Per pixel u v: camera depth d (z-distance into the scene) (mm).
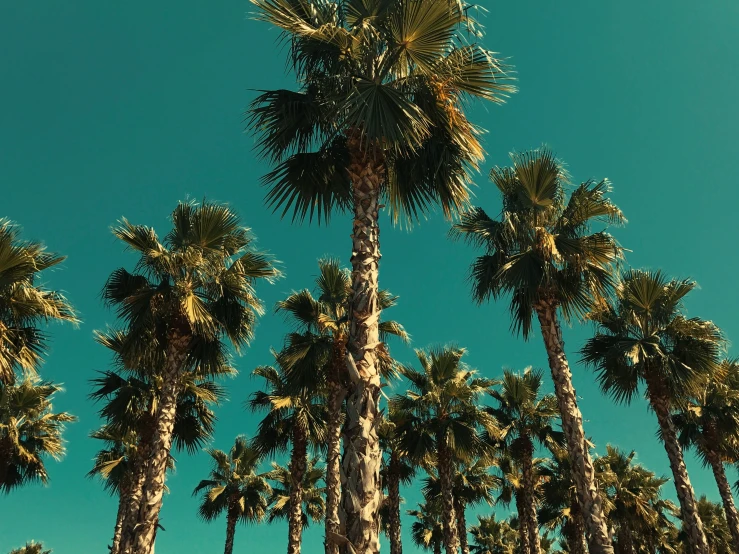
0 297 10141
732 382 17859
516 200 11812
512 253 11773
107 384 15109
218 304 12680
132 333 12375
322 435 18766
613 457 25312
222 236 12531
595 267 11281
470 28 6066
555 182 11375
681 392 13398
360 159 6508
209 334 11969
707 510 31344
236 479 27359
